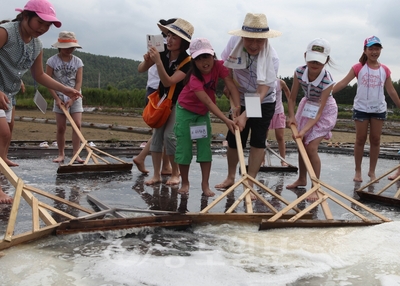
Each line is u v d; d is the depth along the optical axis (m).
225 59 4.34
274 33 4.04
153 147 4.75
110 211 3.23
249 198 3.54
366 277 2.37
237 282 2.27
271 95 4.39
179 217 3.19
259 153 4.46
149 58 4.50
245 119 4.09
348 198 3.54
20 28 3.67
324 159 7.62
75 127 5.57
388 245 2.78
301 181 4.85
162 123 4.53
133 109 25.62
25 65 3.86
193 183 4.89
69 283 2.22
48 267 2.41
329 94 4.43
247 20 4.02
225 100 23.81
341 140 10.95
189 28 4.25
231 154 4.62
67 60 5.86
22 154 6.68
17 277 2.26
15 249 2.63
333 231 3.12
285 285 2.26
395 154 8.02
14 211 2.78
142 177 5.17
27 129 10.24
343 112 27.23
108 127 11.35
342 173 6.06
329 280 2.33
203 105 4.09
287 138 10.71
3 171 3.09
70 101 5.82
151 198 4.11
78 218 2.98
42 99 4.27
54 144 7.64
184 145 4.18
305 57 4.36
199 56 3.88
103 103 29.06
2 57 3.70
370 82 5.18
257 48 4.07
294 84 4.61
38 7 3.56
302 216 3.38
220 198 3.45
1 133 3.81
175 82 4.23
